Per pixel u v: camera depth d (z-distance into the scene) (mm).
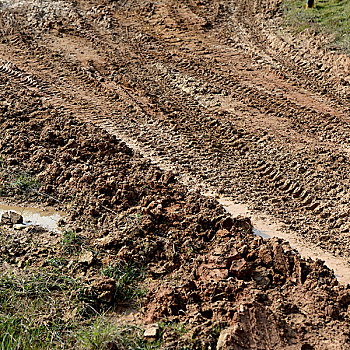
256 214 7711
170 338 4770
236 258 5969
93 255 6160
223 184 8641
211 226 6906
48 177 8219
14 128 9688
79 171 8219
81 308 5250
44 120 10398
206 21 18641
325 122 11273
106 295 5430
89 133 9953
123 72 14344
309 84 13508
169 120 11328
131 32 18047
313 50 15492
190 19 19094
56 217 7270
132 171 8648
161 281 5809
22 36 17406
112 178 8016
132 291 5672
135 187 7875
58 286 5578
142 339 4820
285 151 9898
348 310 5293
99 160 8914
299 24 17516
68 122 10430
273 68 14609
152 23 18969
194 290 5473
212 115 11641
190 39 17266
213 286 5363
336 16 17547
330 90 13148
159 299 5312
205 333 4777
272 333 4773
